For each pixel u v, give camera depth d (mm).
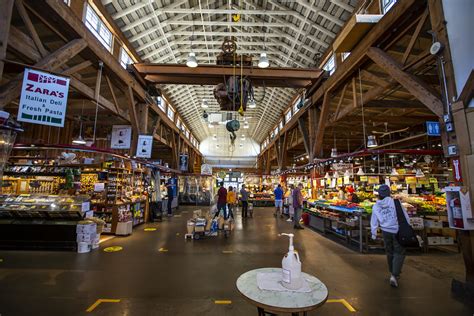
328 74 7562
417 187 7770
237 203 15992
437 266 4000
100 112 8094
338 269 3852
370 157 11383
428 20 4383
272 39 9094
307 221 8227
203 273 3604
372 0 5898
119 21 7082
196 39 9000
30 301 2682
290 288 1515
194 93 14258
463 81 3080
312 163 8391
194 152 23391
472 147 2955
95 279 3334
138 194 8336
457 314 2514
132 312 2482
